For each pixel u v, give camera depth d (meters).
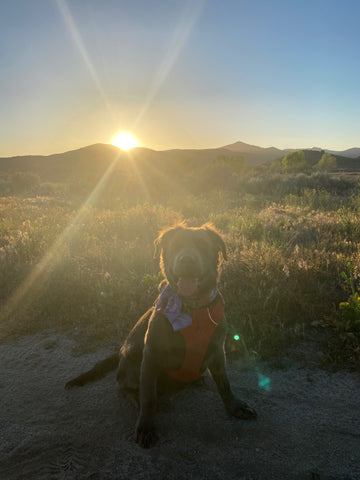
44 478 0.91
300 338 1.54
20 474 0.92
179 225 1.10
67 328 1.73
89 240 3.07
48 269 2.29
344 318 1.58
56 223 3.88
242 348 1.48
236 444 1.01
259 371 1.36
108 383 1.31
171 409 1.17
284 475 0.90
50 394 1.26
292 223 3.71
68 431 1.07
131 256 2.61
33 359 1.50
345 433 1.04
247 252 2.35
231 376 1.34
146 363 1.01
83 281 2.10
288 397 1.21
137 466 0.93
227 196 6.68
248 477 0.90
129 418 1.12
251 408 1.13
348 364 1.36
